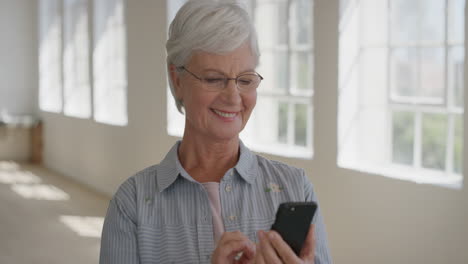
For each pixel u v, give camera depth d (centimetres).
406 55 421
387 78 435
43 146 1158
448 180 381
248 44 138
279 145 546
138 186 152
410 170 420
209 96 138
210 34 133
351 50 443
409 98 422
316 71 462
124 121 838
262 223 147
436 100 404
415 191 381
